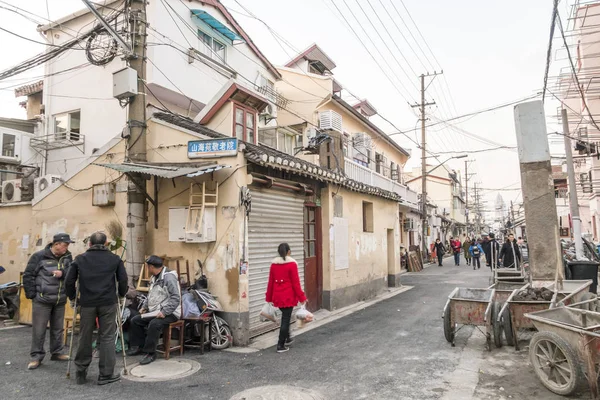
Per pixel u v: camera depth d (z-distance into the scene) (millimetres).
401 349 6750
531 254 8125
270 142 14711
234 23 14375
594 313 5211
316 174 9227
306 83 16922
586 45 19641
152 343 6012
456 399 4656
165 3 11555
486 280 16656
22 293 8727
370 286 12969
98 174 8328
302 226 9734
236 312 6961
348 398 4707
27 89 16484
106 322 5215
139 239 7441
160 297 6188
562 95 19703
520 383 5133
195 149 7391
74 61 12797
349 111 18281
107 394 4836
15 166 12461
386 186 17828
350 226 11812
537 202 8164
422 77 25781
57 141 12672
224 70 13844
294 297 6746
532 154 8281
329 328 8453
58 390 4961
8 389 4992
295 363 6020
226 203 7164
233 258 7023
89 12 12445
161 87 11234
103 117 12109
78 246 8344
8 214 9805
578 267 12062
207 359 6203
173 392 4891
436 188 49250
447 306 6902
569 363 4602
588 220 28016
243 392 4871
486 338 6730
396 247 15805
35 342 5816
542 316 5500
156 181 7773
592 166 21859
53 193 8852
